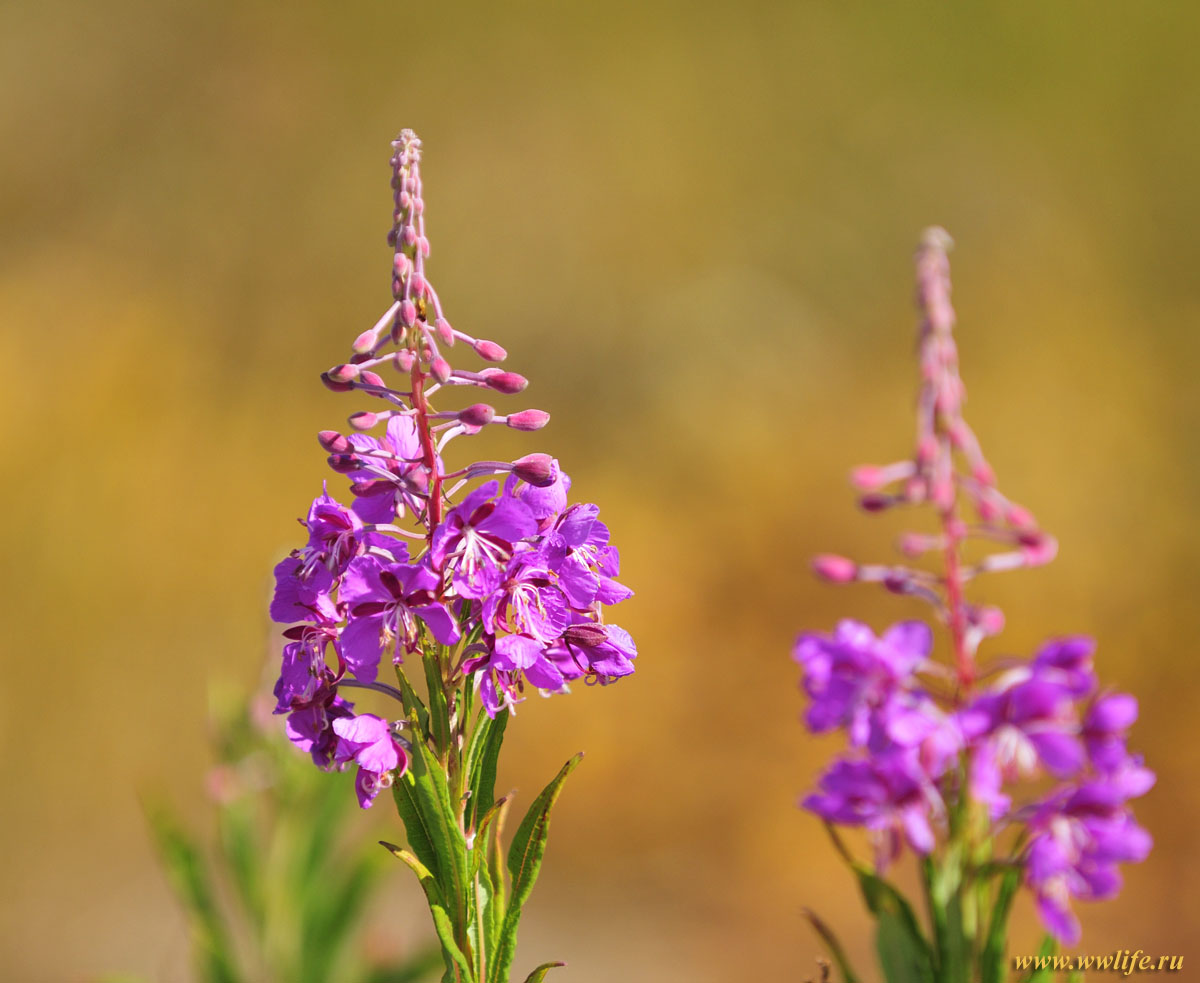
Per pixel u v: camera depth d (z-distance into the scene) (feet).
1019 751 7.97
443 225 49.83
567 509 7.82
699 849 26.32
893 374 45.03
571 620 7.82
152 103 51.11
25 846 26.71
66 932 23.56
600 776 28.73
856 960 22.72
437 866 7.88
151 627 32.99
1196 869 23.48
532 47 53.62
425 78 52.54
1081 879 8.14
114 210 48.78
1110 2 52.08
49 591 34.01
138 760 29.22
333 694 7.64
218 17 52.65
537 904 24.89
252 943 16.79
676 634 33.12
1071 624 31.83
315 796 14.98
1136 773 8.05
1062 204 49.57
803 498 38.09
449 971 7.80
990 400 41.42
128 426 40.01
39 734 29.86
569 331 46.73
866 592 33.96
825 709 8.16
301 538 35.58
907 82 52.95
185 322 45.03
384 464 7.62
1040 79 52.31
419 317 7.77
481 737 8.00
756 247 49.60
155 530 36.01
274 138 50.83
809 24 53.93
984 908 8.45
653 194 50.60
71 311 44.37
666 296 47.62
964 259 48.44
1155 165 49.42
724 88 53.16
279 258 47.78
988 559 8.80
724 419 42.11
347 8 53.16
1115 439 38.34
